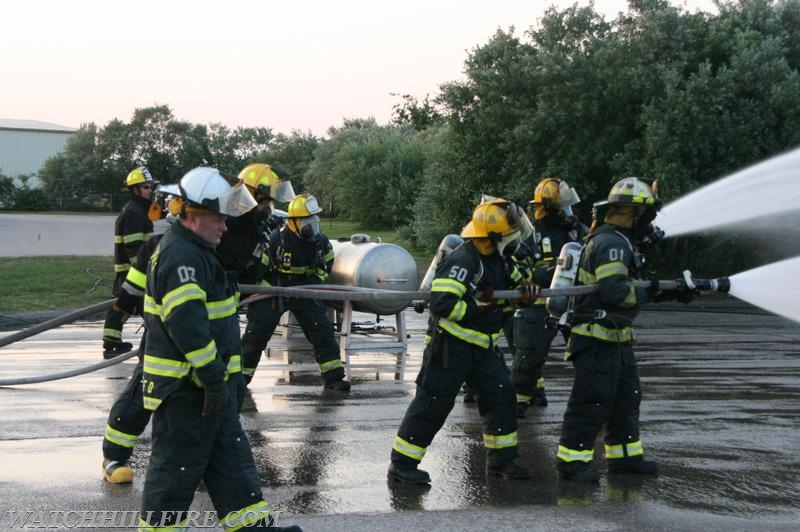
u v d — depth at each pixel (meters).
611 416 5.89
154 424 3.82
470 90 23.36
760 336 13.50
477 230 5.43
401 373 9.43
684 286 5.71
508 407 5.75
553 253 7.73
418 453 5.63
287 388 8.89
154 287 3.79
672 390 9.04
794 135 19.67
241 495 3.89
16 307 15.19
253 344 8.39
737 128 19.66
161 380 3.77
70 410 7.66
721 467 6.09
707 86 19.62
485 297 5.50
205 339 3.67
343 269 9.48
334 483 5.61
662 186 19.42
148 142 64.25
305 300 8.62
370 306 9.22
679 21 20.53
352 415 7.62
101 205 62.97
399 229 36.12
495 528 4.68
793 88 19.61
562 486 5.58
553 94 21.45
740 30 21.23
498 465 5.76
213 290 3.89
